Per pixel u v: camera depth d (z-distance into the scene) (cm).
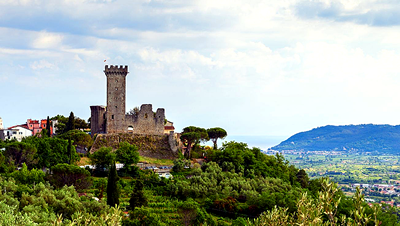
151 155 17562
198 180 13925
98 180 13475
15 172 12181
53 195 9612
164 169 16200
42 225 7594
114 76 18500
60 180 12150
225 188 13350
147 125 18612
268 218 4288
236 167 16162
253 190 13600
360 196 3438
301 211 3622
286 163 19088
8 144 14375
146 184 14125
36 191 10250
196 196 13012
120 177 14838
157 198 12719
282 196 12200
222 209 12081
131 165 15538
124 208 11256
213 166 15688
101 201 10181
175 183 13875
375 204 3422
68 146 15250
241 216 11775
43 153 14738
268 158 18400
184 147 19012
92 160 15288
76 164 15475
